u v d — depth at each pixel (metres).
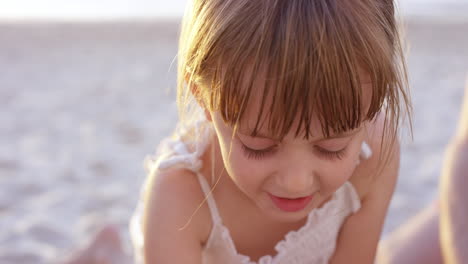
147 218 0.77
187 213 0.77
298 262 0.82
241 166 0.64
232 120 0.61
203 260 0.82
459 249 0.89
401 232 1.32
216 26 0.61
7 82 4.39
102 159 2.56
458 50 5.97
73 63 5.26
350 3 0.60
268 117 0.59
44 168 2.43
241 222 0.79
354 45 0.59
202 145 0.76
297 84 0.57
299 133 0.60
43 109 3.54
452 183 0.91
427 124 3.16
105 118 3.32
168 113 3.40
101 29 7.59
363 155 0.79
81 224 1.88
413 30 7.54
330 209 0.82
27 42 6.36
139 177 2.35
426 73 4.71
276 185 0.64
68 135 2.97
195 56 0.63
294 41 0.58
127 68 5.01
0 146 2.75
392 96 0.62
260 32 0.58
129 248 1.62
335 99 0.58
